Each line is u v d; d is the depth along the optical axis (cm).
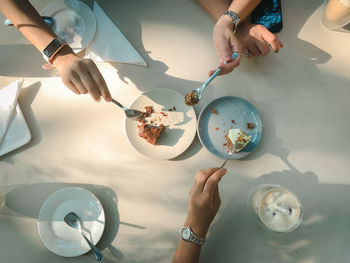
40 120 130
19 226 122
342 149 125
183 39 136
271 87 131
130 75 133
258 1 127
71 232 117
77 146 128
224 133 127
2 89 128
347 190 122
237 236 120
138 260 118
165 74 133
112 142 128
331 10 123
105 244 120
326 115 128
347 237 117
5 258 119
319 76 131
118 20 136
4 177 125
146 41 135
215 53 135
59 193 120
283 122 128
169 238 120
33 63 133
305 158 125
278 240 118
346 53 132
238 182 124
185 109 128
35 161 127
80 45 130
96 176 125
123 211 122
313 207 121
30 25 122
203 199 110
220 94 131
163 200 123
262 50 127
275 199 117
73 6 134
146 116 128
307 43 133
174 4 138
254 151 126
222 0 134
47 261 118
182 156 126
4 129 124
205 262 119
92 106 130
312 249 117
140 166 125
